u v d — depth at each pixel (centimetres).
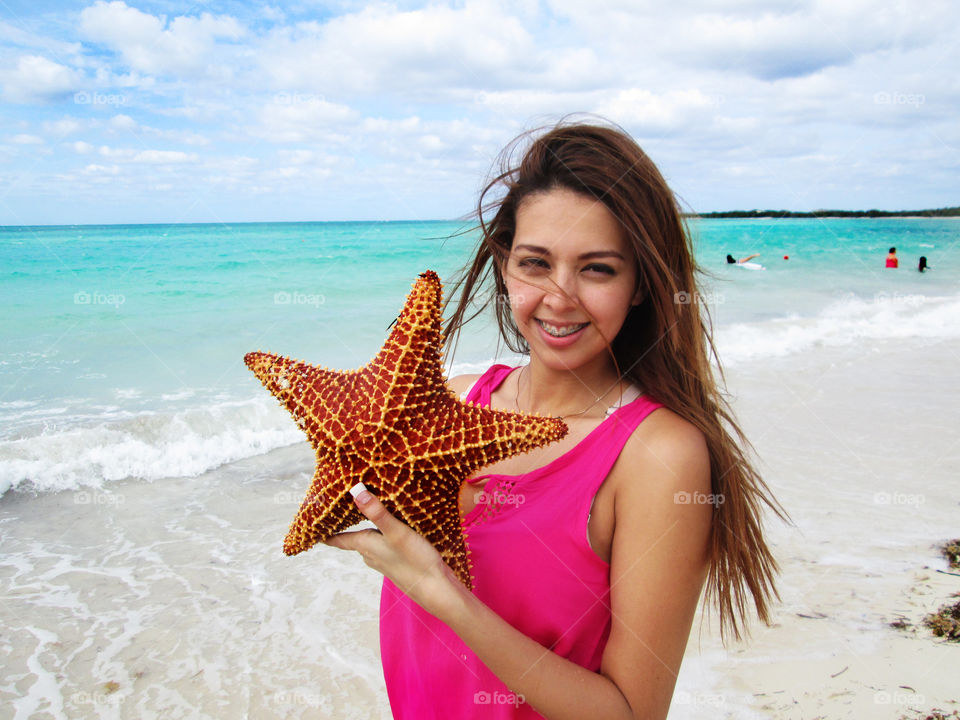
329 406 140
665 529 144
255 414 742
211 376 902
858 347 1073
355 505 137
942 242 3744
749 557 182
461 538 144
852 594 390
